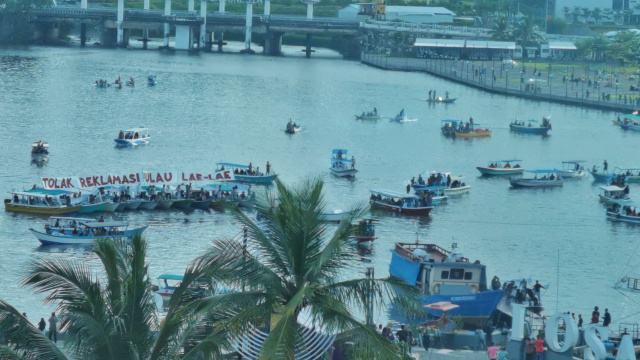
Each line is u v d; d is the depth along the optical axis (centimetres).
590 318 17338
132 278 7112
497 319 16362
